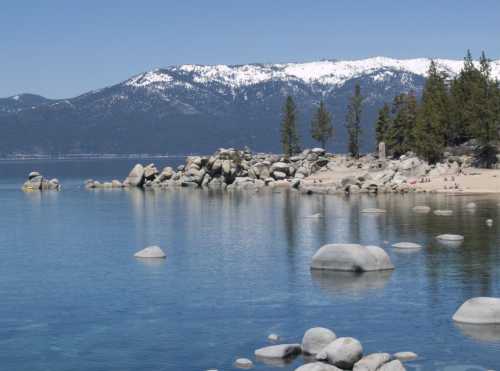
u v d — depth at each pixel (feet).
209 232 243.19
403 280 151.23
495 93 501.97
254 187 487.61
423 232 229.04
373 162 572.10
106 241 224.33
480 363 99.25
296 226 255.70
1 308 133.08
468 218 267.59
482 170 477.77
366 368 92.27
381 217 278.87
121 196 441.27
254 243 213.46
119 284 153.28
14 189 555.28
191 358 104.22
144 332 116.98
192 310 130.21
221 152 544.62
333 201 367.25
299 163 567.59
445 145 558.97
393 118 613.93
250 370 98.27
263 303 134.21
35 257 192.54
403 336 111.65
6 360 104.63
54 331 118.21
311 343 104.68
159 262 181.27
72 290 147.84
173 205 360.89
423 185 430.61
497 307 118.73
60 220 295.69
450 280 150.51
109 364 102.42
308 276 158.20
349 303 132.57
